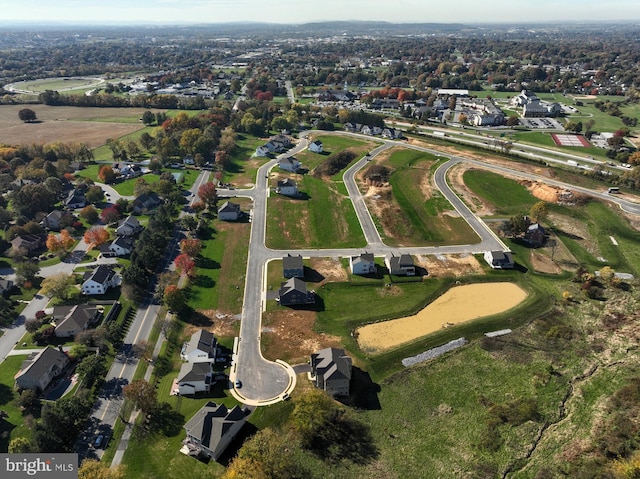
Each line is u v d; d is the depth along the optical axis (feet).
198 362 251.39
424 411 232.53
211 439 204.74
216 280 348.79
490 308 317.83
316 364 252.83
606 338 285.84
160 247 381.40
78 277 344.08
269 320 303.07
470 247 398.21
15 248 372.17
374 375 256.73
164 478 196.44
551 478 193.88
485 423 224.53
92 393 241.14
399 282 346.54
